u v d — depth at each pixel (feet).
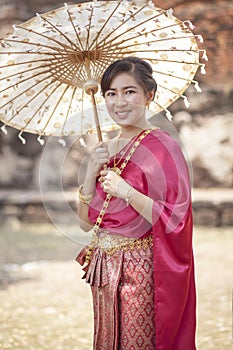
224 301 20.74
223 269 26.48
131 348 9.11
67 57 10.12
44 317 19.49
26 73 10.32
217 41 43.86
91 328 18.15
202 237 35.96
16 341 16.74
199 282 24.02
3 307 20.86
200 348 15.49
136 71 9.23
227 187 44.06
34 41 9.86
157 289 9.04
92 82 10.05
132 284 9.17
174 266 9.01
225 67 44.24
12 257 30.81
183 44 10.14
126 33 9.98
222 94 44.39
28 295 22.70
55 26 9.70
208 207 39.83
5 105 10.63
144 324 9.12
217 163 44.14
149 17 9.77
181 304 9.09
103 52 10.11
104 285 9.25
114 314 9.16
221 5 43.37
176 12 44.06
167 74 10.55
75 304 21.27
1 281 25.30
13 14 48.70
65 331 17.80
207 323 18.01
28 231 40.34
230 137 44.09
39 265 28.68
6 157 49.21
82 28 9.75
